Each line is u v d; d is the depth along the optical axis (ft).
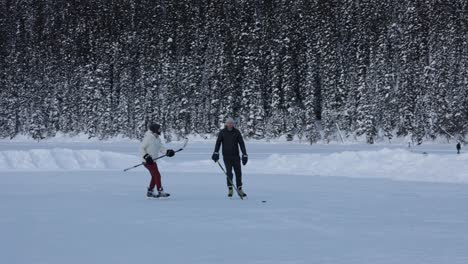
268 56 242.99
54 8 296.30
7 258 17.02
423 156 61.00
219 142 36.42
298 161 69.26
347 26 248.52
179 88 244.22
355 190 41.01
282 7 254.68
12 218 26.08
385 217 26.22
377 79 221.05
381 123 216.33
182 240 20.16
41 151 74.69
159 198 35.78
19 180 52.06
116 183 48.65
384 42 230.48
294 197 36.06
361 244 19.17
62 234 21.52
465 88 208.23
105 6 285.84
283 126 226.38
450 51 219.82
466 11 228.63
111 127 245.24
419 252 17.65
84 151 78.07
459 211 28.48
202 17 273.75
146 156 35.19
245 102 230.27
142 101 242.58
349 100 224.53
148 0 279.08
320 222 24.62
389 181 49.85
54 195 37.70
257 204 31.99
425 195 37.14
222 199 35.14
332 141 219.20
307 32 245.24
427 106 207.41
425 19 235.81
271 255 17.34
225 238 20.56
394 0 245.45
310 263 16.11
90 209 29.63
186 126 238.48
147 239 20.38
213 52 256.32
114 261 16.53
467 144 193.57
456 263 15.97
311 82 226.17
